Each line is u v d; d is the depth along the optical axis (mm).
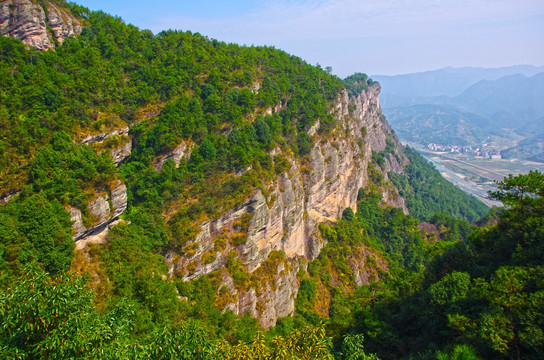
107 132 57156
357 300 46312
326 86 110625
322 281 79938
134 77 69938
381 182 139875
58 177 42562
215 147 65250
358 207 117000
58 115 51031
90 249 43750
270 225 64562
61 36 67188
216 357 19172
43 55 58531
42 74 54312
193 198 57812
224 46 99000
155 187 57531
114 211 48469
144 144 60562
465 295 29469
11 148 43625
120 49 75625
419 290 39219
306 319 66625
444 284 31203
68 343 15820
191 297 49719
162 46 84312
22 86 51469
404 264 104625
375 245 102375
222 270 55125
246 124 70750
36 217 37062
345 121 114750
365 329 37719
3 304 15844
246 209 59656
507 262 32969
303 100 93250
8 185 41688
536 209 35406
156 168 60406
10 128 44750
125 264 43750
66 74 58031
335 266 85438
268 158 68250
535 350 21781
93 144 55062
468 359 21688
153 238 51406
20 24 59656
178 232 52219
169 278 49438
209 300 50312
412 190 176000
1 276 31812
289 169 73188
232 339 45719
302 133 85438
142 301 39812
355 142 114000
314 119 89938
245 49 105938
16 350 15422
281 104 88875
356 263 87250
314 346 21453
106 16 81312
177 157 61531
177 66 76250
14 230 35469
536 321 22719
